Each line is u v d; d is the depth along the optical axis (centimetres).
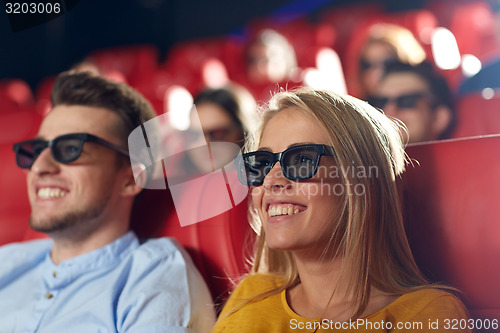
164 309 93
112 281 100
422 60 166
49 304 102
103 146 107
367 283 77
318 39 337
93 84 111
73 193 104
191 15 375
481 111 156
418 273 80
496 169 83
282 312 83
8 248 116
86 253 105
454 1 308
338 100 82
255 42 267
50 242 117
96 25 364
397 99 156
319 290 81
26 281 110
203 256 102
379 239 79
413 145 88
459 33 299
